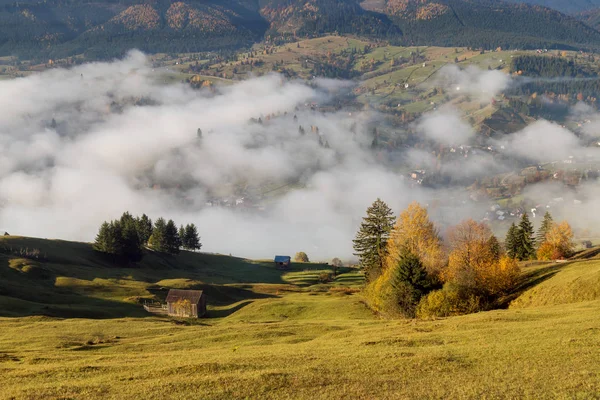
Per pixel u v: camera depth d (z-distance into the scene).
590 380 34.56
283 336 66.06
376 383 37.66
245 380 39.34
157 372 43.19
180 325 89.25
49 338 69.69
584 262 83.81
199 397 36.28
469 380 36.84
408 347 48.19
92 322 85.25
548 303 69.38
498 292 82.62
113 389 38.84
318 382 38.44
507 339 46.72
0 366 49.44
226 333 69.56
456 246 98.19
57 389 39.12
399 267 83.44
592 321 49.84
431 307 76.12
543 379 35.69
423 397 34.44
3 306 94.56
